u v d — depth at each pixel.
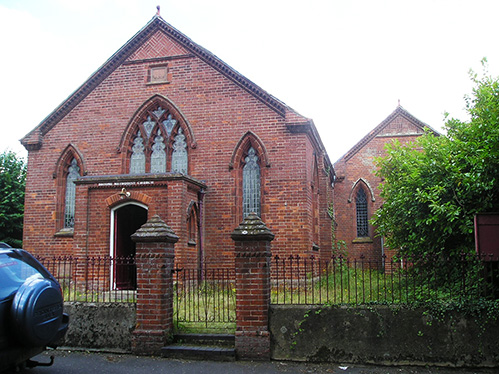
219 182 17.44
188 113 18.14
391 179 14.09
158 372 7.84
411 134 29.73
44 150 19.22
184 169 18.11
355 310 8.26
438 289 8.91
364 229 29.53
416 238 11.82
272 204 16.73
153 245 9.20
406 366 7.93
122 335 9.14
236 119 17.62
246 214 17.30
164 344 8.91
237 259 8.72
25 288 6.59
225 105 17.81
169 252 9.40
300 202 16.55
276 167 16.92
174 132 18.38
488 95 10.70
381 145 30.03
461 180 9.95
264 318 8.48
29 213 18.92
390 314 8.11
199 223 16.69
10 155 28.80
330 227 22.23
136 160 18.64
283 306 8.59
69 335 9.38
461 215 10.25
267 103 17.39
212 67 18.17
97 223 15.52
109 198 15.49
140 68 18.89
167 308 9.17
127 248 16.81
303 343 8.34
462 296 8.21
